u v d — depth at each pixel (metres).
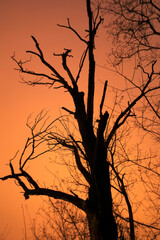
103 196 22.39
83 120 25.44
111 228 21.73
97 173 22.89
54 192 23.86
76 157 24.78
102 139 23.95
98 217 21.89
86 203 22.61
